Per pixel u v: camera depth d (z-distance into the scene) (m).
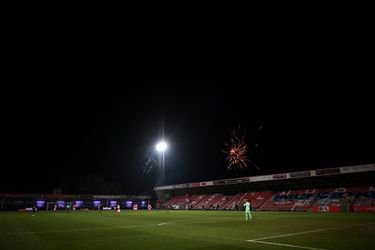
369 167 44.72
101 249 12.89
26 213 49.12
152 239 15.68
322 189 54.06
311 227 20.69
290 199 54.75
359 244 13.27
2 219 33.31
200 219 30.88
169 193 85.31
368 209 42.38
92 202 74.31
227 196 68.75
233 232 18.33
